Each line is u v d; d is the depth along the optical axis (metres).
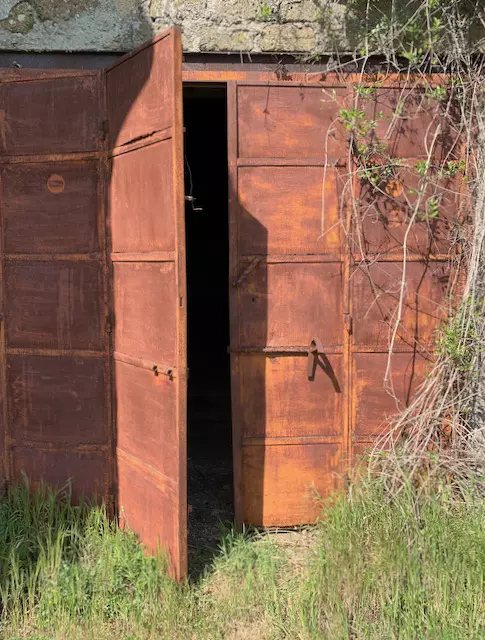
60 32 4.07
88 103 3.97
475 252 4.00
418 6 4.10
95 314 4.06
